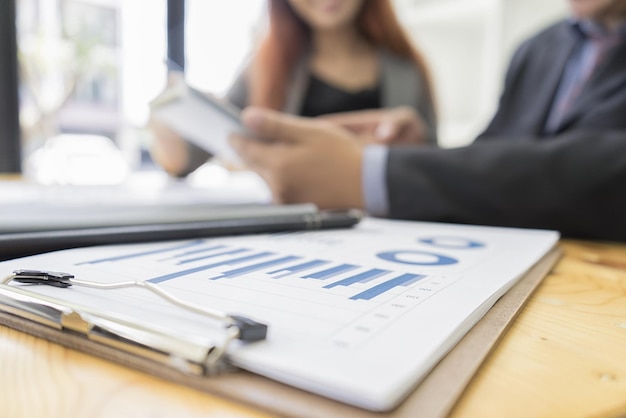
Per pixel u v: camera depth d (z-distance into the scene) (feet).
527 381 0.42
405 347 0.43
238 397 0.38
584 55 3.23
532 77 3.56
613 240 1.33
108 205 1.53
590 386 0.41
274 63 4.26
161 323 0.48
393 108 4.45
